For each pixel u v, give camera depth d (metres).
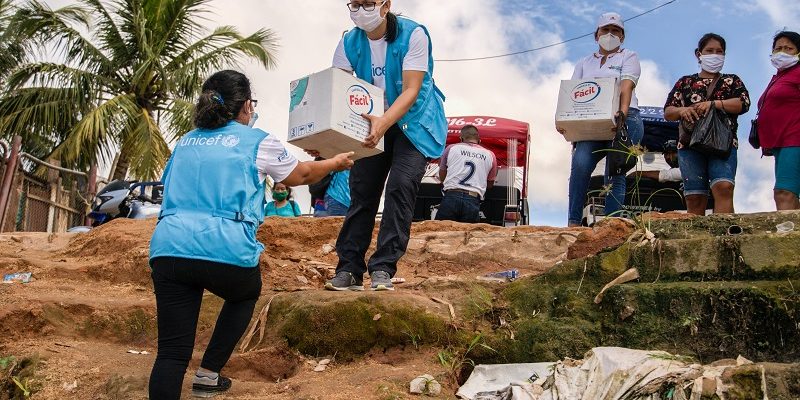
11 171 10.23
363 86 4.61
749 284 4.22
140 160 17.78
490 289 5.09
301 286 6.12
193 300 3.85
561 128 6.90
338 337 4.66
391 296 4.74
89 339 5.35
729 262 4.47
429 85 5.03
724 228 4.94
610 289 4.56
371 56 4.97
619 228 5.23
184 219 3.81
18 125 18.27
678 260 4.59
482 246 6.56
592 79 6.71
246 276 3.90
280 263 6.44
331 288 5.04
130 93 19.25
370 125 4.60
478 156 7.92
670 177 9.68
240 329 4.10
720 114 6.43
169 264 3.77
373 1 4.75
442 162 8.09
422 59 4.86
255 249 3.90
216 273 3.78
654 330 4.32
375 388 4.07
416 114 4.93
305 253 6.82
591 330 4.48
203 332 5.19
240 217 3.84
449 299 4.97
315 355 4.68
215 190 3.86
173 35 19.62
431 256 6.59
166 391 3.68
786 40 6.09
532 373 4.34
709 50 6.64
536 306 4.79
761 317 4.12
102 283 6.30
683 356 3.95
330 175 8.08
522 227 6.75
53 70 18.83
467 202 7.74
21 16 18.47
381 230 4.97
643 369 3.74
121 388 4.30
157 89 19.64
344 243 5.13
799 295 4.07
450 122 12.57
